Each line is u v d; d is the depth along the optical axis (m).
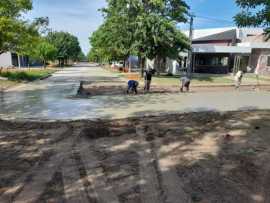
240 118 7.83
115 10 23.66
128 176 4.16
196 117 8.14
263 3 6.32
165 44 23.09
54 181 4.03
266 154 4.94
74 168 4.48
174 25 23.47
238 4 6.62
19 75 22.28
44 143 5.76
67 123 7.59
